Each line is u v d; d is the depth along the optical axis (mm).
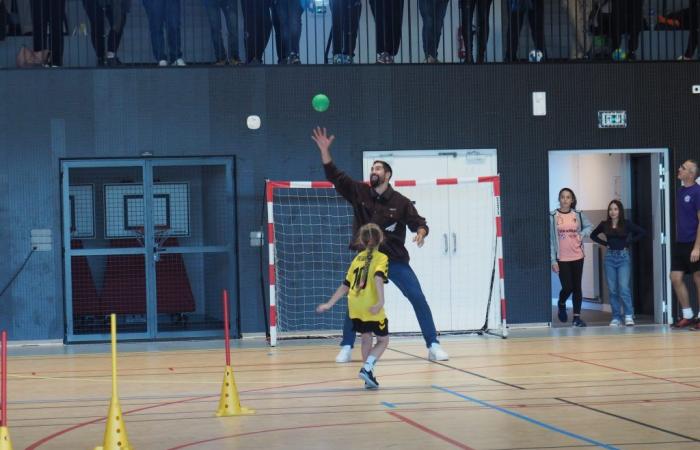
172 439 6777
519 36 16156
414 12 16938
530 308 15664
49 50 15484
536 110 15703
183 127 15062
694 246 14727
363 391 9047
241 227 15133
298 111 15273
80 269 15086
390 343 13891
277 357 12352
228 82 15141
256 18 15484
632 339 13531
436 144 15531
